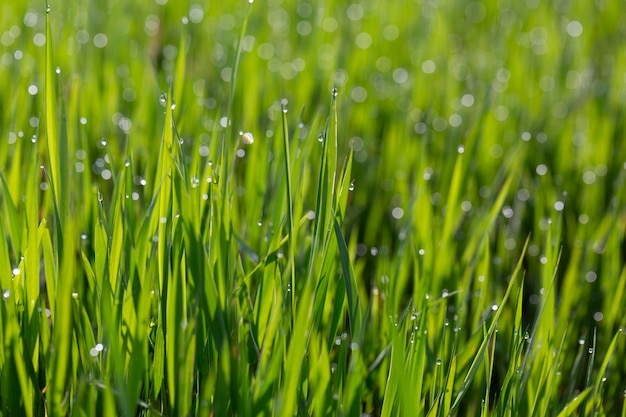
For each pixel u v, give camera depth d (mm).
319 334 743
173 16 1590
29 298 722
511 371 734
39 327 727
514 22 1703
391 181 1008
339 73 1301
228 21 1538
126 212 741
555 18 1797
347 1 1817
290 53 1432
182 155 726
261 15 1641
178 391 696
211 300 692
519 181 1039
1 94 1063
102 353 709
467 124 1172
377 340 813
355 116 1196
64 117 717
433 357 779
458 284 853
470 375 723
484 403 730
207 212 756
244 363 686
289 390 677
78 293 745
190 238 695
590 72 1474
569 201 1050
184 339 681
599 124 1222
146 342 708
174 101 805
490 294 884
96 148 1009
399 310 873
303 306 673
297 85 1238
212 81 1271
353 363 690
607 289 876
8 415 703
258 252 826
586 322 888
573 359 854
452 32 1723
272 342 713
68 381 733
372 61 1415
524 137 981
